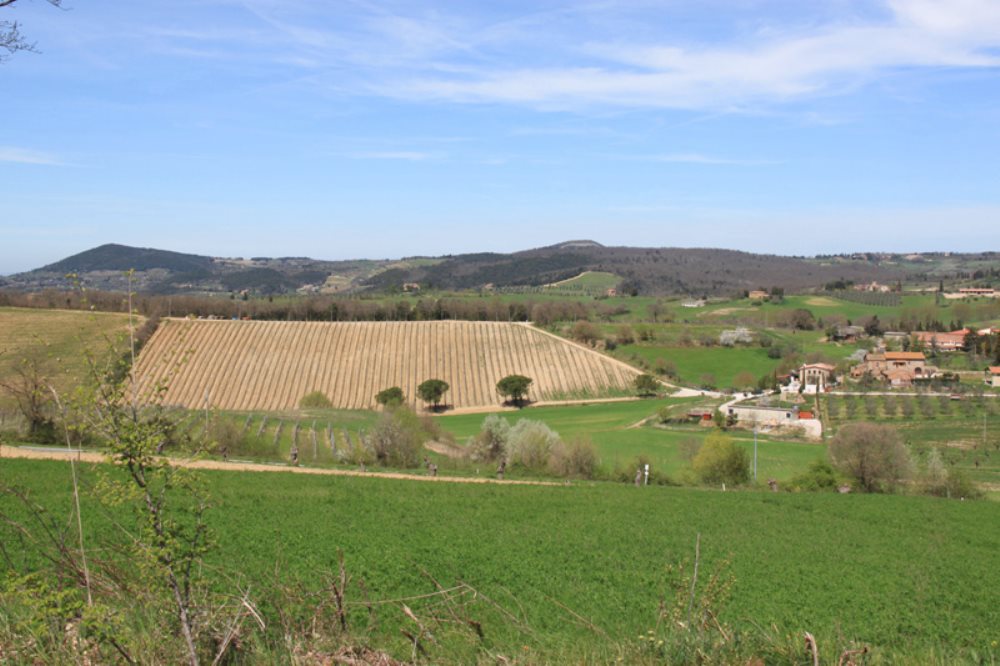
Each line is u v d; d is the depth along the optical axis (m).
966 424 86.94
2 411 38.78
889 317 173.38
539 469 54.38
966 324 162.50
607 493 40.56
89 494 7.93
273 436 58.34
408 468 52.12
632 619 16.59
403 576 18.52
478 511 32.16
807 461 68.38
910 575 24.38
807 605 19.94
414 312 142.25
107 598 8.75
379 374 113.81
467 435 83.50
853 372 119.88
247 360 111.81
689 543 27.84
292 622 9.41
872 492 53.44
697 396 110.31
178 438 7.96
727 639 9.23
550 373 117.62
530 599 17.95
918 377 115.81
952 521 37.50
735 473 55.16
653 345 136.50
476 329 127.38
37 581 7.49
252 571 15.91
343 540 22.38
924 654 12.98
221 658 8.20
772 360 130.38
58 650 7.72
